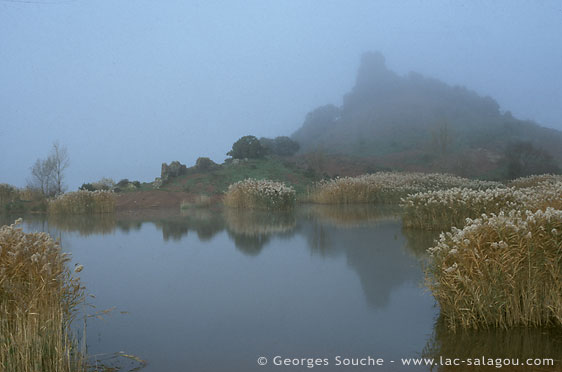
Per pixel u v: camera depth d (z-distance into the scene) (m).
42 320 3.33
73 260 7.42
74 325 4.09
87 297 5.08
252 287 5.34
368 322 3.98
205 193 23.03
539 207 7.14
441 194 10.11
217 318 4.18
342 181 20.34
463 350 3.29
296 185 25.28
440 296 4.07
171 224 12.79
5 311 3.40
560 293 3.94
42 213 18.53
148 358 3.25
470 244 4.11
